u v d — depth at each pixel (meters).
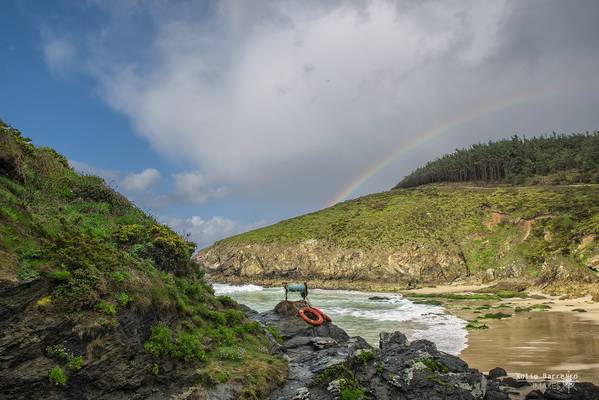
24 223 12.93
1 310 10.62
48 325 11.29
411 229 100.38
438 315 45.91
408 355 17.62
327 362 18.86
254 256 110.19
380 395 14.92
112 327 12.45
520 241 82.94
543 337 30.61
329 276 97.44
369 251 96.31
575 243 65.88
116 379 12.39
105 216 18.53
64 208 16.75
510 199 101.75
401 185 178.50
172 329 15.12
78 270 12.52
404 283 88.31
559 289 59.75
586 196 87.94
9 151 15.60
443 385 15.18
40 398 10.91
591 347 26.67
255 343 19.19
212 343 16.72
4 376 10.41
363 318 44.66
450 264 87.94
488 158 146.88
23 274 11.41
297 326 25.23
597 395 16.36
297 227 118.88
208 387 14.45
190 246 21.14
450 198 115.75
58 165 19.38
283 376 17.41
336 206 138.75
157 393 13.41
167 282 16.83
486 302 56.75
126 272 14.04
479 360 24.50
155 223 20.77
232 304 22.34
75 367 11.46
